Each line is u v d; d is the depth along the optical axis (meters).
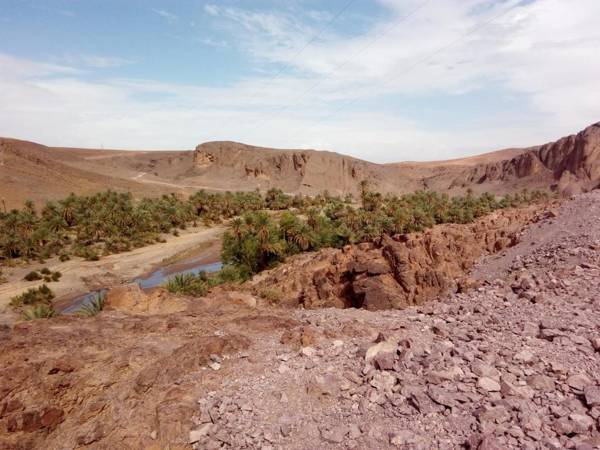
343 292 26.22
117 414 7.62
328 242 58.97
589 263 14.91
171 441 6.97
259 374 8.43
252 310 12.88
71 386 7.95
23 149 175.12
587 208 25.98
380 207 91.06
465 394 6.95
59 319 11.30
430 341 9.48
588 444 5.49
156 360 8.91
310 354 9.05
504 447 5.65
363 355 8.73
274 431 6.88
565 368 7.49
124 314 12.26
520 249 24.41
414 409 6.88
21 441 7.11
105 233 82.00
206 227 106.69
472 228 37.19
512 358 8.07
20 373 7.70
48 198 132.12
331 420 7.00
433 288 22.86
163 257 72.00
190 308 13.47
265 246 48.09
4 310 43.47
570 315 10.19
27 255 68.81
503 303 12.08
